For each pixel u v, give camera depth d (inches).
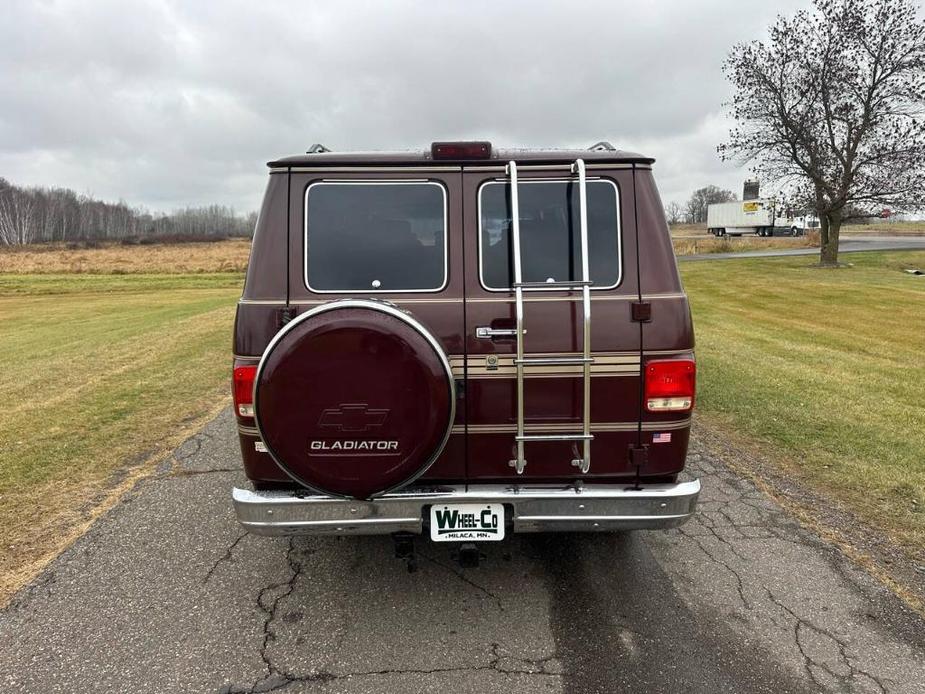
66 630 110.6
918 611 115.8
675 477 113.3
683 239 1929.1
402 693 95.7
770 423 226.1
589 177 109.0
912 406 248.8
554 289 106.3
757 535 145.2
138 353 382.3
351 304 98.0
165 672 100.3
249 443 108.8
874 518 152.9
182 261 1840.6
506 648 106.3
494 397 108.3
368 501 104.7
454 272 107.8
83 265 1686.8
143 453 199.2
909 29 909.8
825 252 1050.1
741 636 109.1
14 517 153.9
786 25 972.6
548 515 107.3
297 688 96.9
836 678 98.6
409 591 124.0
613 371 107.3
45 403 261.0
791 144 999.6
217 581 127.0
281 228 107.7
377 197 108.3
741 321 508.7
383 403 98.1
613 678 98.7
